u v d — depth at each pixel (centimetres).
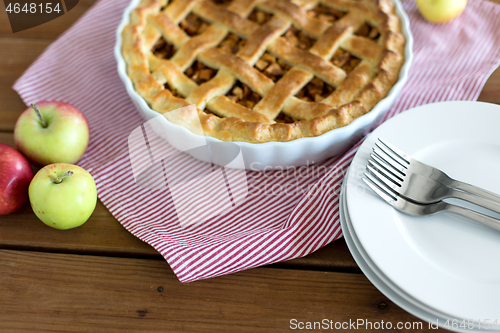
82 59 93
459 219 71
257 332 71
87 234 77
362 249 70
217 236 75
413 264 68
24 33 97
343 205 73
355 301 72
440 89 86
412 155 75
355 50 85
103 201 79
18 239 77
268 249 73
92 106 89
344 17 88
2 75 92
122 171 81
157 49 89
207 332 71
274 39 86
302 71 83
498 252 69
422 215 71
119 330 71
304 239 74
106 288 73
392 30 85
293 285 73
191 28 90
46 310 72
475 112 76
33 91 90
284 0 89
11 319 72
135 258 75
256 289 73
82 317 72
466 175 74
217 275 73
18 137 80
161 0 91
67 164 77
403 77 81
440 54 90
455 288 67
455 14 91
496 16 92
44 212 75
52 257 75
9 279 74
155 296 73
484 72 86
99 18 97
